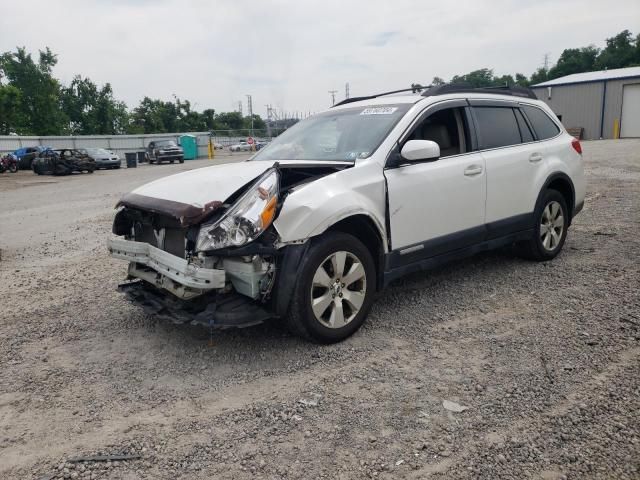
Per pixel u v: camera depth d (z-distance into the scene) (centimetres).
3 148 4003
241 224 347
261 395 333
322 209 374
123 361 389
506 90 575
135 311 496
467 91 522
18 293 573
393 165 432
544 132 593
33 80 6156
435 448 274
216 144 6278
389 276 433
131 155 3503
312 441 284
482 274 556
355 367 364
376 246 428
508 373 347
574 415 297
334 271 392
